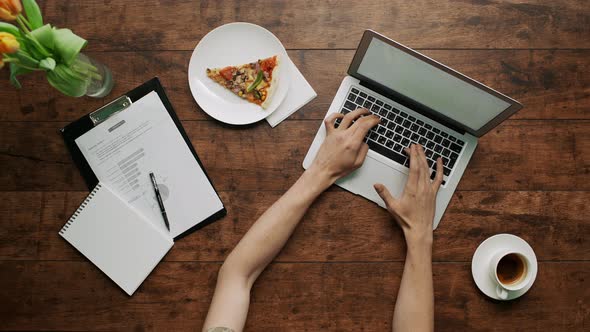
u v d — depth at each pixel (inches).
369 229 38.5
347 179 38.0
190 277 38.2
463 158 37.7
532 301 38.0
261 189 38.8
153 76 39.4
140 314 38.0
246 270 34.5
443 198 37.9
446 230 38.4
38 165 38.9
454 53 39.7
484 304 37.9
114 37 39.7
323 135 38.4
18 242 38.4
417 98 36.5
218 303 33.1
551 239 38.5
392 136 37.8
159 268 38.2
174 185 38.5
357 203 38.5
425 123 37.8
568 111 39.4
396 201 36.7
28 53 30.5
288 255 38.3
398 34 39.8
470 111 34.4
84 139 38.7
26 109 39.1
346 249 38.4
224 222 38.5
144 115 38.9
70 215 38.7
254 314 38.0
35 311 38.1
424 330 34.3
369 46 32.1
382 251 38.3
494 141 39.1
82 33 39.7
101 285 38.2
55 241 38.4
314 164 37.0
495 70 39.6
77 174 38.7
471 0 39.9
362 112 37.6
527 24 39.9
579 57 39.7
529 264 36.2
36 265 38.3
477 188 38.7
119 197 38.3
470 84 30.9
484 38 39.8
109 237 38.1
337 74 39.4
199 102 38.1
